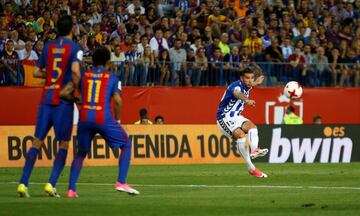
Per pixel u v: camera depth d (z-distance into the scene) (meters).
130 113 68.62
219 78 70.69
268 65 71.88
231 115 47.25
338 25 80.38
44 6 70.75
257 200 33.84
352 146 63.41
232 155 60.91
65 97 33.94
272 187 40.56
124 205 31.59
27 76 66.00
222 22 74.94
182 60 70.94
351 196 35.69
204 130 60.50
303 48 75.25
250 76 47.03
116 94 34.62
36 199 33.56
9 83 65.75
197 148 60.19
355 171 52.66
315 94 73.44
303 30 77.94
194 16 75.06
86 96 34.44
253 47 74.12
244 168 55.06
